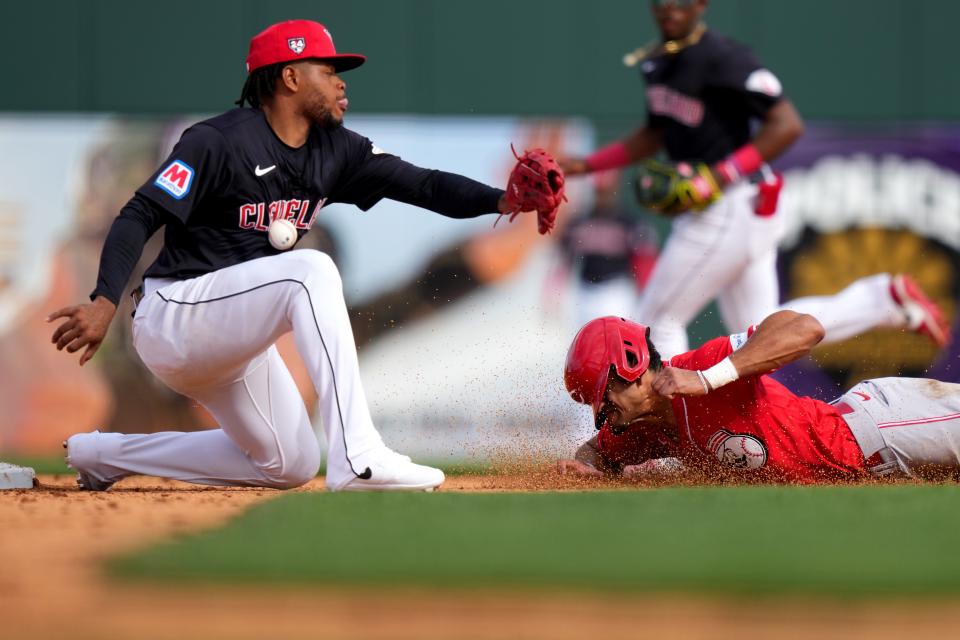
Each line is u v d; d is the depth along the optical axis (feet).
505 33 91.04
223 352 39.78
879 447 42.09
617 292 83.05
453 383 81.51
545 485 44.68
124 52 89.66
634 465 45.24
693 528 25.62
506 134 86.84
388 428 80.43
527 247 82.48
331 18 90.22
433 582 19.33
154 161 85.25
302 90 40.98
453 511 29.68
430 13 90.63
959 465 42.96
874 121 93.25
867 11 92.84
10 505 34.88
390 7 90.38
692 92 63.05
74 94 89.35
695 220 63.41
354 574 19.85
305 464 44.50
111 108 89.66
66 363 81.56
